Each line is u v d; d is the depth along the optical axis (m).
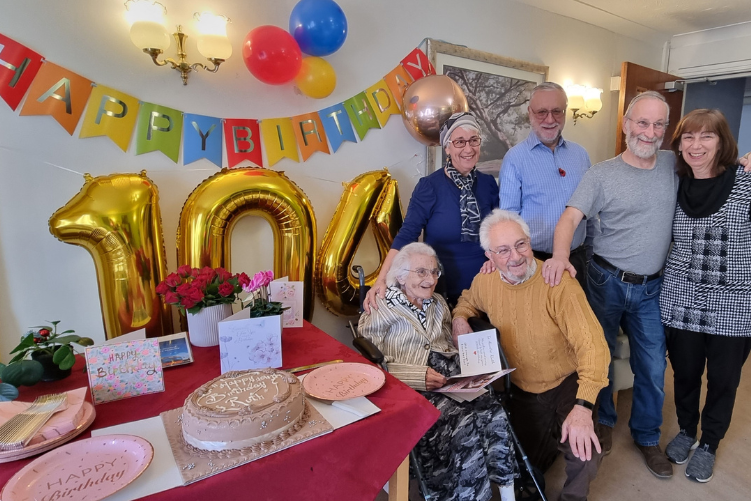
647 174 1.79
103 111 1.62
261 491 0.90
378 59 2.27
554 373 1.63
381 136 2.34
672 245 1.87
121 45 1.64
